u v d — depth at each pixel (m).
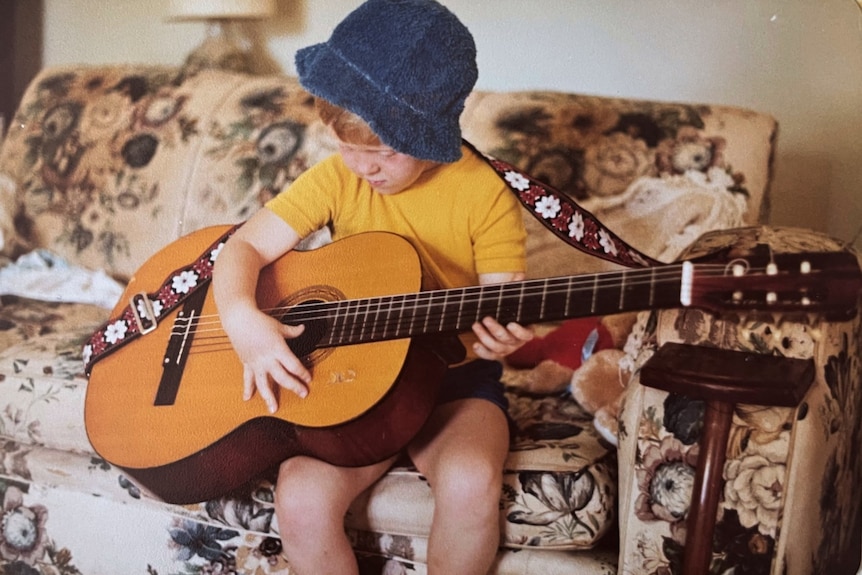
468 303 1.00
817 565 1.01
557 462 0.99
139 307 1.18
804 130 1.29
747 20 1.29
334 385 1.03
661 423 0.92
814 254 0.84
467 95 1.04
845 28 1.25
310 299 1.09
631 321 1.17
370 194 1.14
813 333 0.90
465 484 0.95
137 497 1.15
